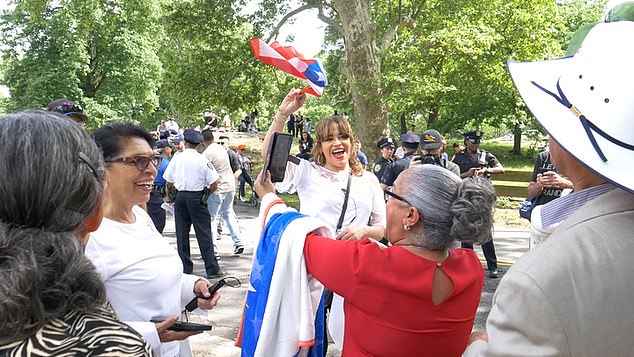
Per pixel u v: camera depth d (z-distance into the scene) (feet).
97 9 80.28
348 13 55.88
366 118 56.18
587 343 3.67
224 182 26.30
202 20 60.90
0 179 3.11
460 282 6.11
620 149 3.92
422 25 60.39
